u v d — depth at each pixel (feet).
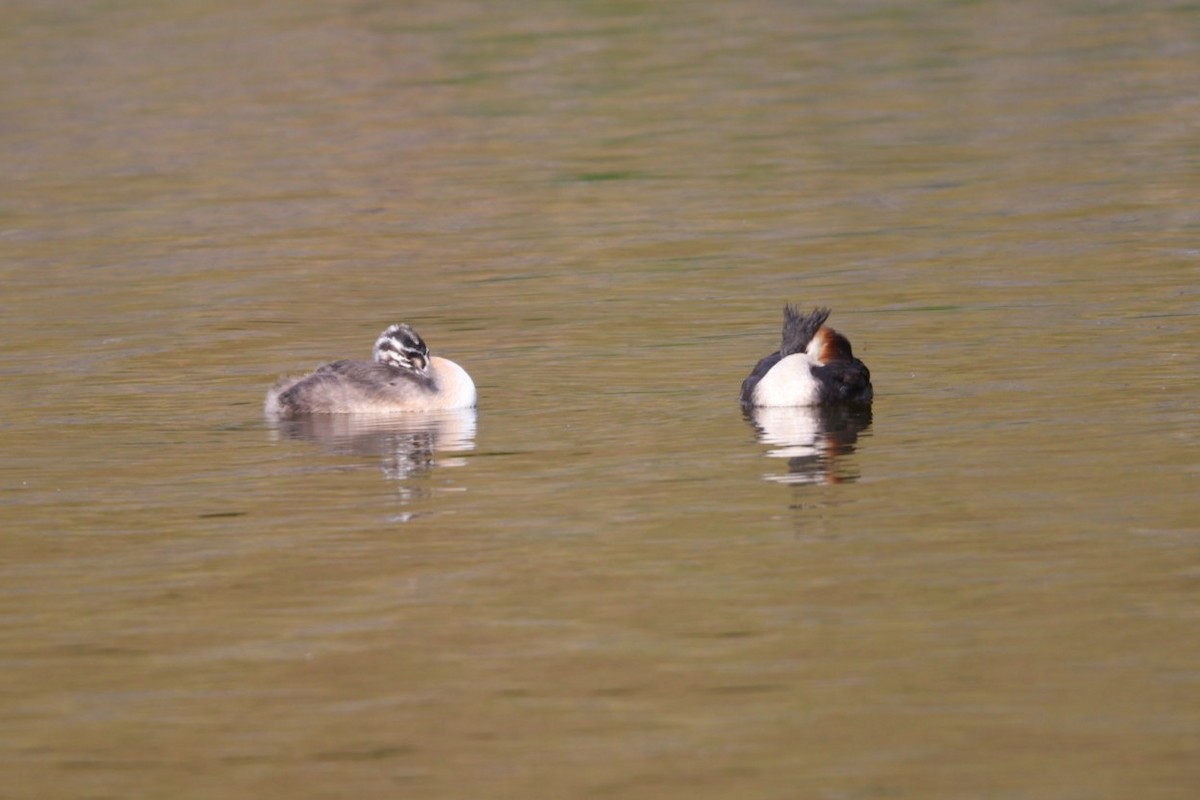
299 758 33.63
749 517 46.70
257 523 47.70
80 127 127.34
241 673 37.58
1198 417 54.34
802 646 37.83
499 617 40.16
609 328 71.82
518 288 79.92
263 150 117.60
